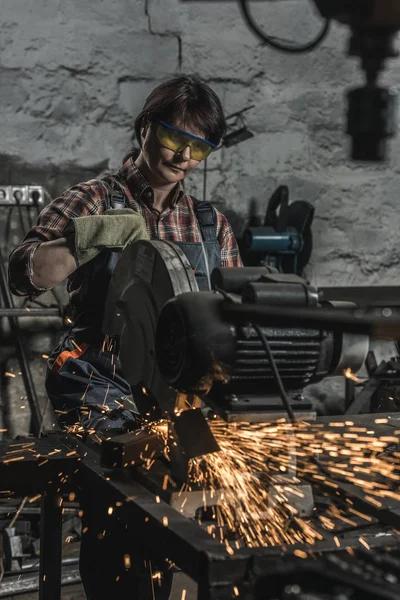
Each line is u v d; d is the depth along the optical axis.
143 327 1.80
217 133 2.41
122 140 4.19
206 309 1.51
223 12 4.30
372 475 1.71
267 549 1.32
